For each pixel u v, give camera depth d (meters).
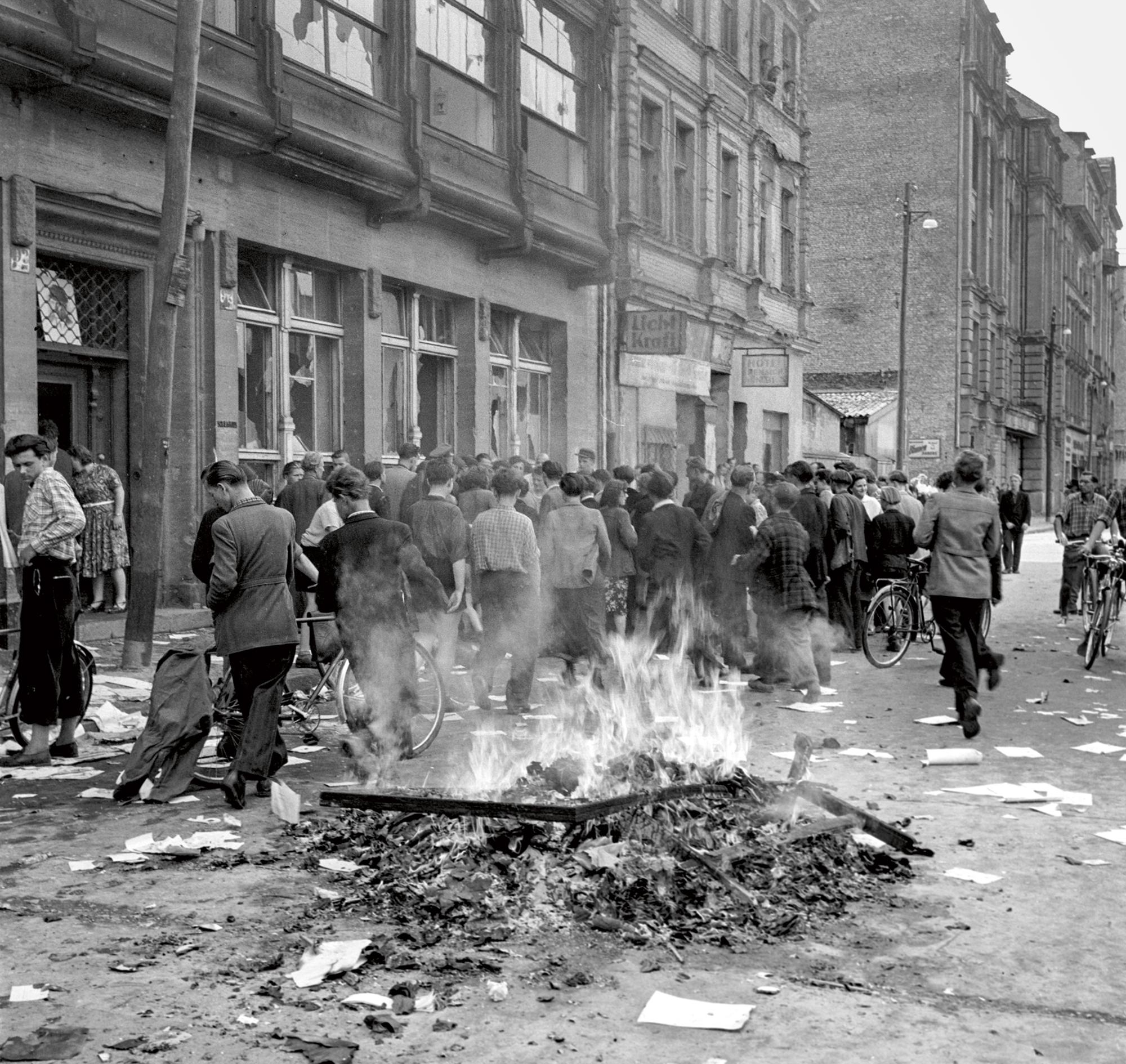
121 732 8.62
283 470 15.59
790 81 34.34
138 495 11.93
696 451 28.66
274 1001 4.22
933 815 6.77
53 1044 3.87
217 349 14.30
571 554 10.73
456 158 18.28
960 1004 4.28
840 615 13.66
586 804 5.42
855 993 4.36
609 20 22.88
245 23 14.22
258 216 14.95
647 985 4.39
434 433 19.81
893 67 52.88
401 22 16.97
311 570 8.09
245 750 6.85
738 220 30.42
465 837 5.61
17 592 11.55
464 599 10.14
